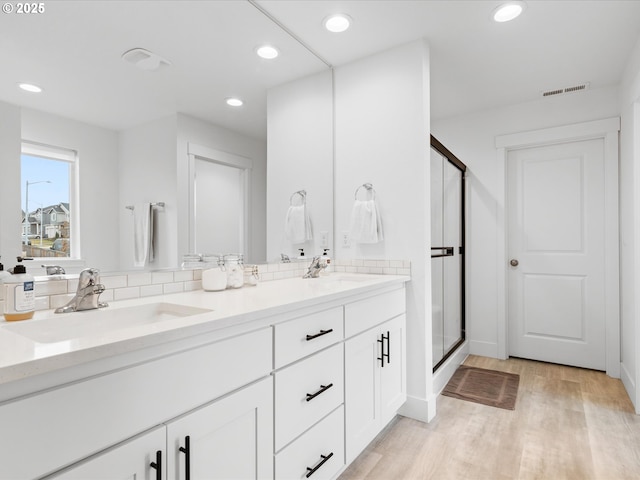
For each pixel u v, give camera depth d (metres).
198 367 0.91
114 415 0.74
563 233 3.00
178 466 0.86
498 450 1.75
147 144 1.46
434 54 2.25
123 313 1.16
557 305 3.02
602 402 2.27
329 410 1.40
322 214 2.32
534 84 2.70
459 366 2.96
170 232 1.54
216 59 1.73
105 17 1.33
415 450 1.75
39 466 0.64
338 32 2.00
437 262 2.60
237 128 1.86
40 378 0.64
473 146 3.30
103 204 1.31
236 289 1.64
